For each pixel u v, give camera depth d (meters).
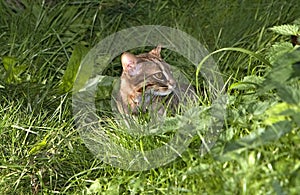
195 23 6.40
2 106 5.32
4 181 4.52
